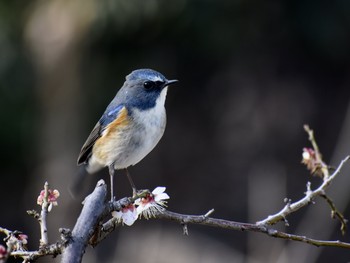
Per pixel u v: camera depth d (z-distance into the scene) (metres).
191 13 13.78
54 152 14.25
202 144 17.05
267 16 15.38
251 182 14.55
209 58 15.59
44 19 13.48
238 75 16.62
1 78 13.98
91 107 14.00
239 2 14.52
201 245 14.84
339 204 11.47
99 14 12.99
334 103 17.06
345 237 14.73
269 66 16.67
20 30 13.94
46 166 14.35
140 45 14.02
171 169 16.81
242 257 14.55
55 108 14.08
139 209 4.53
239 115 16.97
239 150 16.88
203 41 14.50
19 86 14.13
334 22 15.32
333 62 16.67
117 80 14.07
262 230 4.56
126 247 14.62
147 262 14.17
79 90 13.91
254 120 16.88
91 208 3.98
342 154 12.91
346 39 15.50
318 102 17.06
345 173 11.56
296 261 10.95
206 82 16.59
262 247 11.74
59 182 14.09
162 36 14.02
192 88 16.67
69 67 13.71
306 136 16.83
